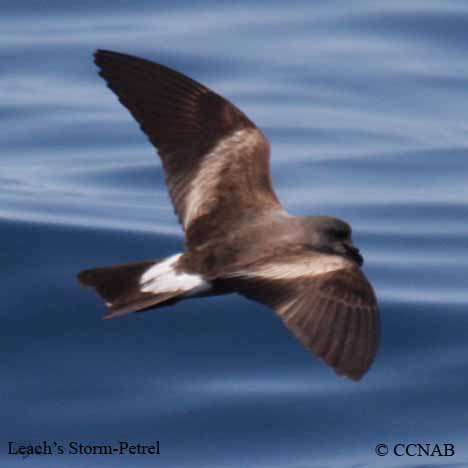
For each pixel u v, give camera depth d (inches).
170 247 636.7
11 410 519.8
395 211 697.0
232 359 551.8
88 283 361.4
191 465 494.3
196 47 862.5
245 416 518.3
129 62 426.0
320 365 548.7
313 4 932.0
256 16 911.7
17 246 622.2
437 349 557.3
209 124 414.3
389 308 585.6
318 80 844.0
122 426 512.4
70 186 721.0
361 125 802.8
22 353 552.4
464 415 519.5
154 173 741.3
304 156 763.4
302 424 514.9
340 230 364.8
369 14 913.5
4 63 851.4
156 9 916.6
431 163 756.6
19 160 758.5
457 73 854.5
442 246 657.0
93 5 912.9
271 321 574.6
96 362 548.7
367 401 527.2
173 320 575.5
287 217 372.5
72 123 794.2
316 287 335.0
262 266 346.6
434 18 901.8
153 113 419.8
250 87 834.2
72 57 854.5
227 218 377.4
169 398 529.0
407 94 836.6
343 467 493.0
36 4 911.0
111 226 656.4
